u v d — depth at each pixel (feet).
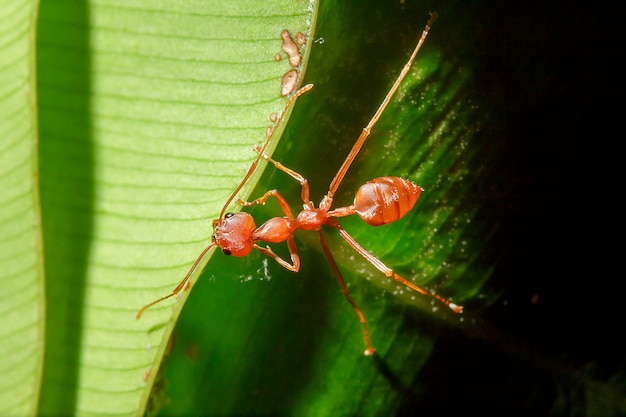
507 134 0.19
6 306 0.18
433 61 0.19
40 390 0.18
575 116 0.19
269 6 0.18
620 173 0.19
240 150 0.18
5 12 0.18
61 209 0.18
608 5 0.19
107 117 0.18
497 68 0.19
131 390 0.18
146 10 0.18
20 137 0.18
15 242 0.18
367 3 0.19
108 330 0.18
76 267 0.18
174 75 0.18
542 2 0.19
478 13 0.19
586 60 0.19
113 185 0.18
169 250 0.18
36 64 0.18
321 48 0.19
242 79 0.18
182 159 0.18
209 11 0.18
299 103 0.19
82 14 0.18
